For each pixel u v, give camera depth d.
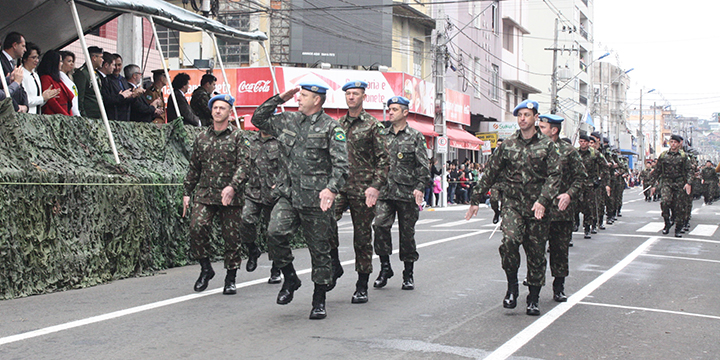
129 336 5.45
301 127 5.98
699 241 13.49
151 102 12.31
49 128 8.34
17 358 4.78
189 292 7.54
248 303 6.90
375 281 8.03
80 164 8.49
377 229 7.88
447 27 29.17
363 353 5.03
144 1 11.27
